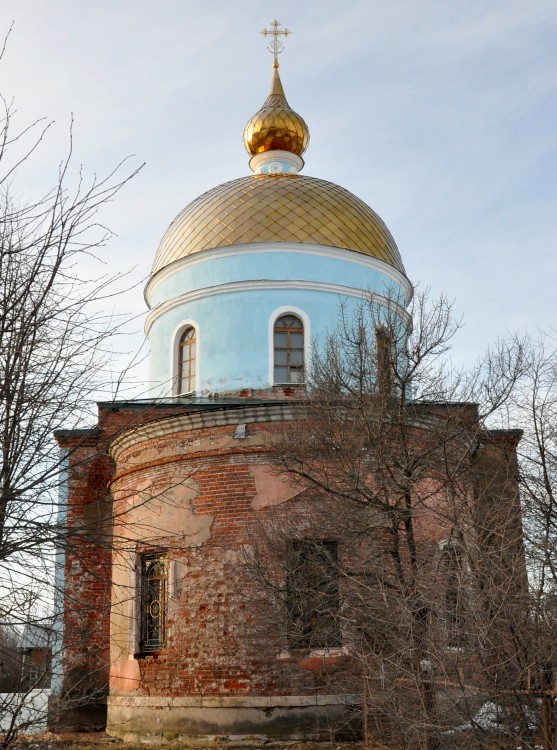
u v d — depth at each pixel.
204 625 15.46
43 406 8.83
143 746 15.02
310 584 14.56
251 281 19.47
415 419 14.23
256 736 14.67
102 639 18.72
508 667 9.77
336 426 14.22
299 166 23.55
